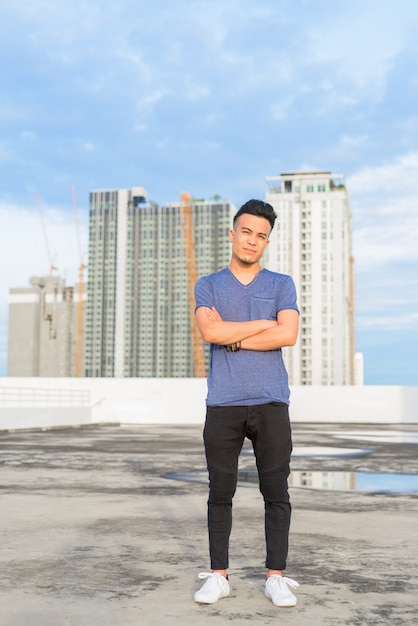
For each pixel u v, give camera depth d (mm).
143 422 27469
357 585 3008
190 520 4742
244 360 2748
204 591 2711
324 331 164125
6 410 17859
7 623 2443
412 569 3318
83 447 12367
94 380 27750
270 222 2881
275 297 2854
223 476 2779
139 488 6535
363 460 9719
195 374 198875
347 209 175000
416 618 2520
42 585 2984
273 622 2461
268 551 2797
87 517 4859
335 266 165000
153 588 2936
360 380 197875
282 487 2773
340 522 4688
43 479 7297
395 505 5531
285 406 2771
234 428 2758
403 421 27094
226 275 2926
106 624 2432
